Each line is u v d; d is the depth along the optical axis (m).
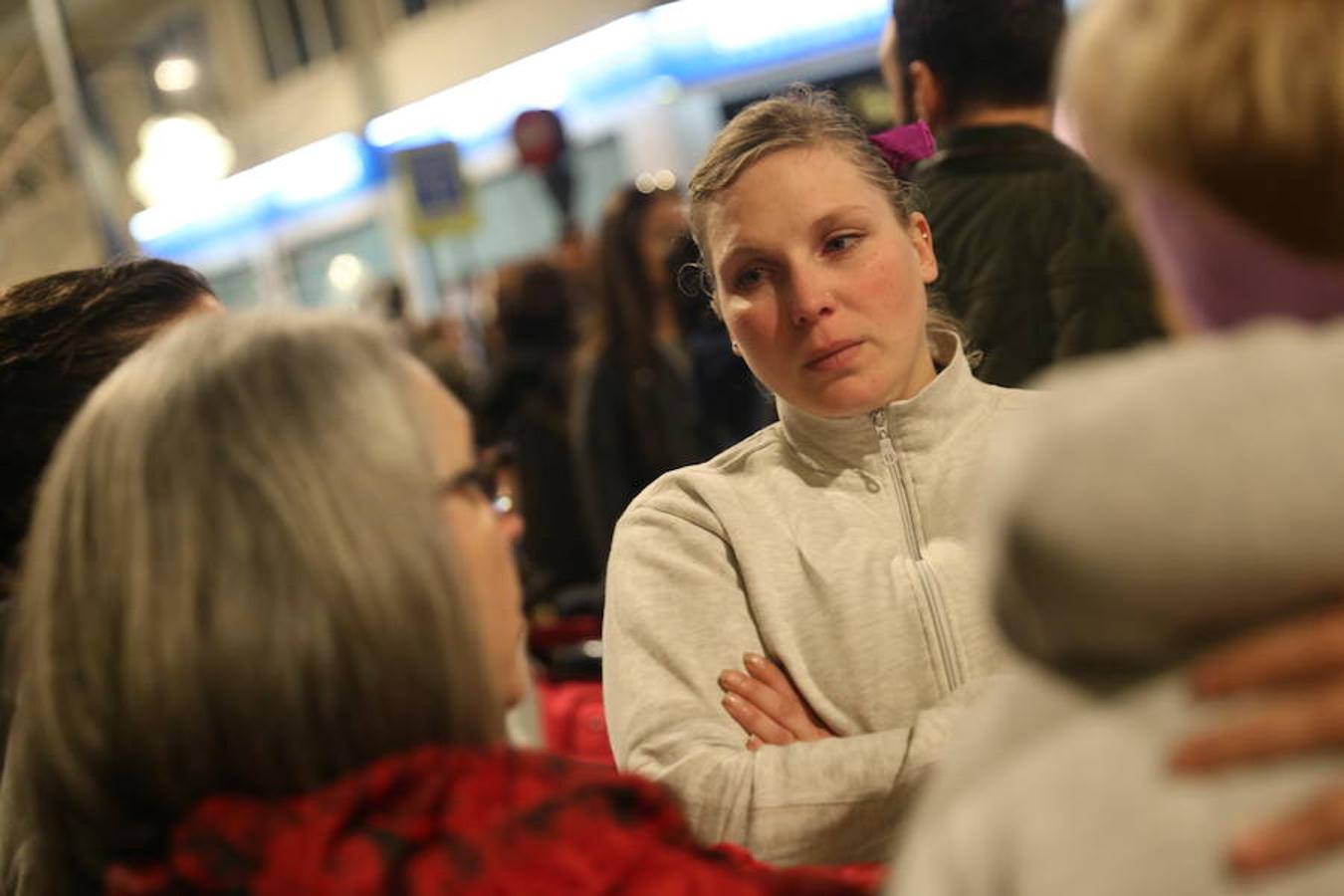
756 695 1.46
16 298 1.56
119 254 1.83
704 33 9.38
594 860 0.84
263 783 0.87
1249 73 0.66
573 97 10.64
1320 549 0.59
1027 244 2.03
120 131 14.55
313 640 0.85
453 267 12.66
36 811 0.98
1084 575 0.62
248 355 0.91
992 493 0.66
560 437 4.11
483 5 11.20
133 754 0.89
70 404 1.49
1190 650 0.66
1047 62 2.05
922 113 2.14
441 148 6.65
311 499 0.86
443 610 0.89
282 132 13.84
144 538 0.87
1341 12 0.66
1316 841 0.60
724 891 0.85
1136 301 2.00
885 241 1.47
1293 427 0.59
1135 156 0.72
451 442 0.99
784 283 1.46
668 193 3.88
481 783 0.87
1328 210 0.66
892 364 1.47
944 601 1.44
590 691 2.28
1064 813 0.65
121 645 0.87
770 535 1.52
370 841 0.84
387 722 0.87
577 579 4.14
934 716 1.37
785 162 1.45
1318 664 0.62
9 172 12.25
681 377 3.86
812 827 1.36
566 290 4.30
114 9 13.97
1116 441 0.61
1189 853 0.62
